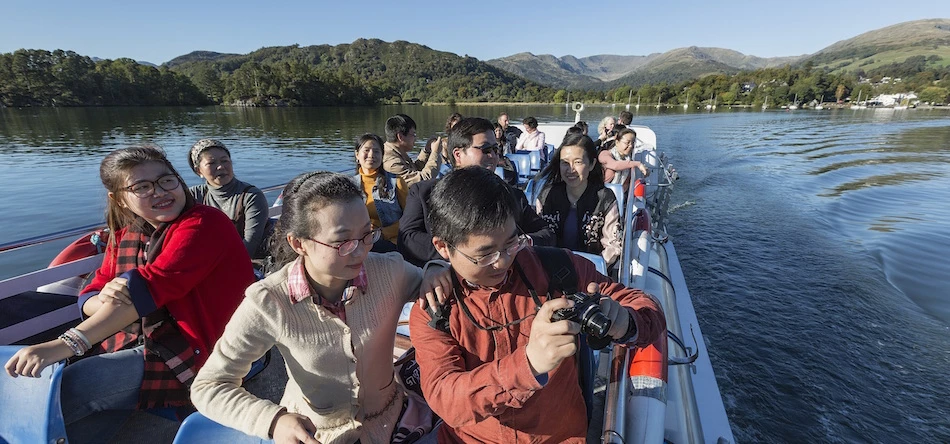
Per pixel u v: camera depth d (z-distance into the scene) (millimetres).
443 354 1229
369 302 1421
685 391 2207
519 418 1274
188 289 1817
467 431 1357
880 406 3959
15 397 1624
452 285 1303
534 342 978
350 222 1227
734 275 6535
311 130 28297
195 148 3266
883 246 7656
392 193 3641
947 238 8000
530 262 1327
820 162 17578
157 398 1876
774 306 5625
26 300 2609
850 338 4945
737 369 4434
